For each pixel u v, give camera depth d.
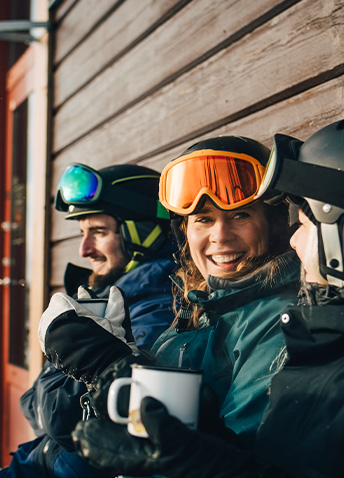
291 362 0.90
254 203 1.23
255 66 1.65
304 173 0.91
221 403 1.09
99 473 1.40
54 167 3.19
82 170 1.84
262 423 0.90
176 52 2.07
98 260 1.89
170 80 2.11
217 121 1.82
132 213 1.83
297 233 0.99
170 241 1.85
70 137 3.00
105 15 2.66
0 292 4.40
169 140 2.10
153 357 1.25
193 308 1.29
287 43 1.53
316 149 0.93
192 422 0.89
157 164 2.18
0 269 4.41
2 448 4.19
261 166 1.22
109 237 1.86
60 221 2.99
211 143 1.25
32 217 3.31
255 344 1.07
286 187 0.92
